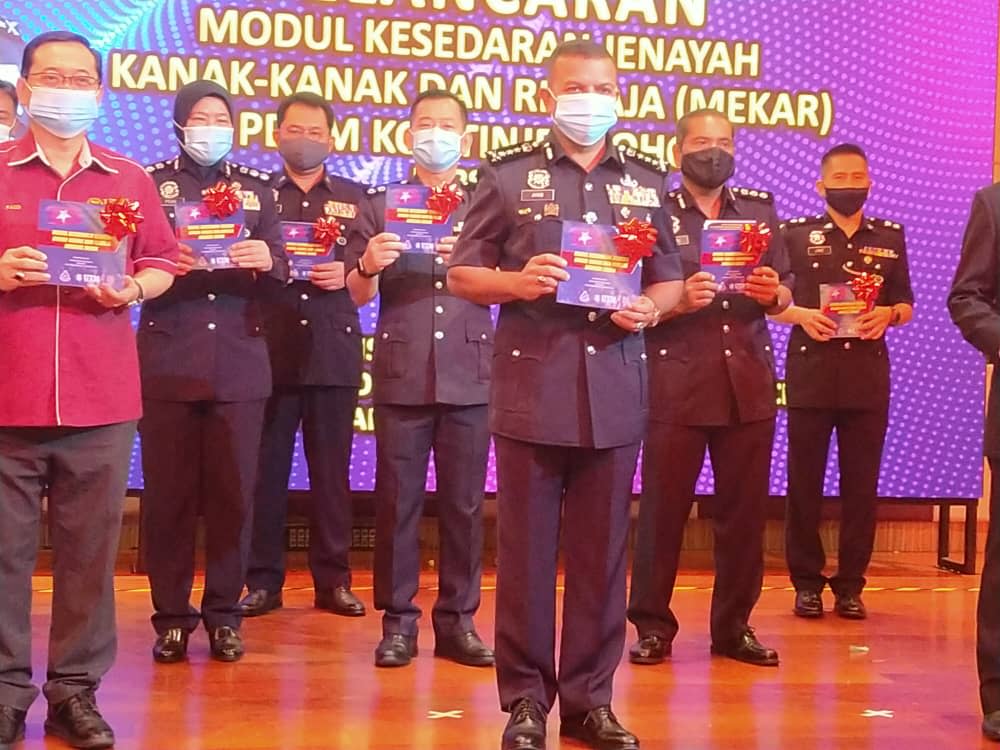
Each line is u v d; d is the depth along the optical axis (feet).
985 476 18.56
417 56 16.26
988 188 9.57
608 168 8.70
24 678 8.89
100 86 8.73
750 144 16.81
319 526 14.02
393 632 11.57
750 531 11.73
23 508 8.69
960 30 17.04
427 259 11.59
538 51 16.46
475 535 11.68
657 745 9.16
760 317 11.80
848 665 11.79
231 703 10.02
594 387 8.46
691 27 16.65
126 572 15.61
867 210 17.04
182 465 11.19
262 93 15.99
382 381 11.54
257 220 11.44
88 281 8.41
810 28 16.81
